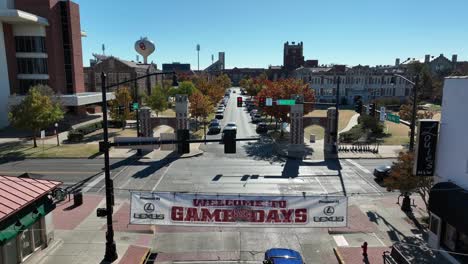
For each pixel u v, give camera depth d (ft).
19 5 195.42
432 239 57.98
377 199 85.15
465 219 47.37
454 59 503.20
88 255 57.11
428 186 68.69
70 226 68.80
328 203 52.39
